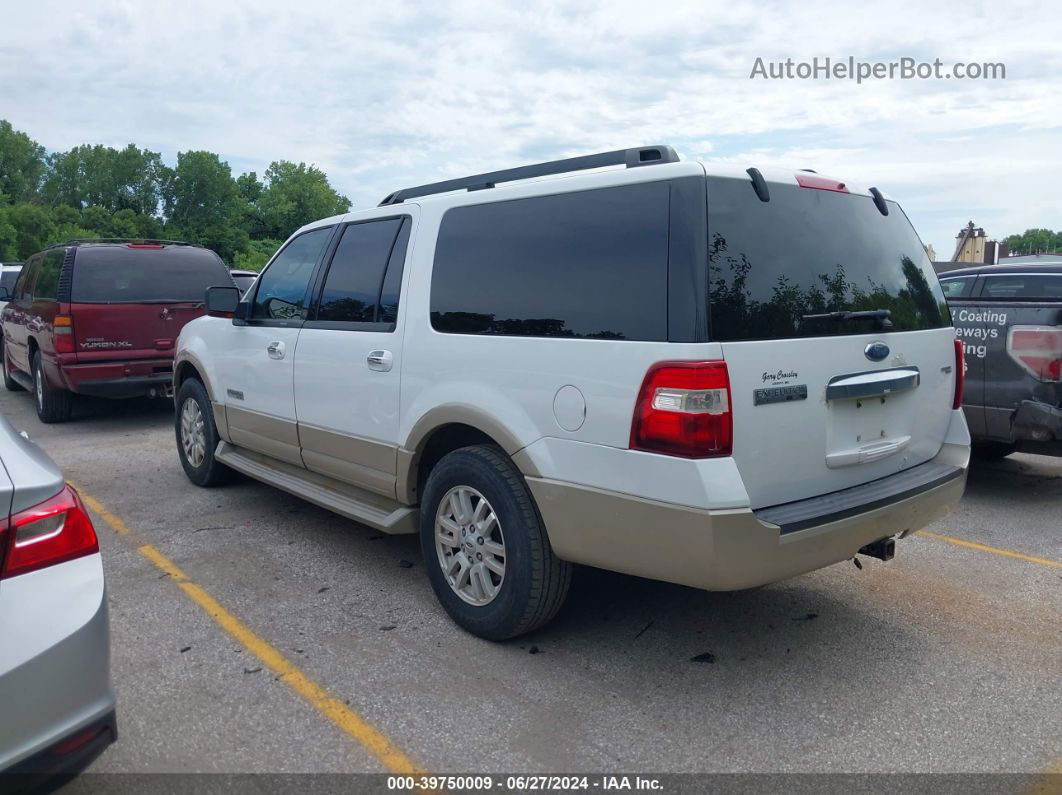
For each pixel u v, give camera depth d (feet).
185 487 21.18
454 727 10.16
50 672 7.30
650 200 10.48
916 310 12.66
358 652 12.10
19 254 293.02
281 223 369.30
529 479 11.34
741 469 9.93
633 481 10.16
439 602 13.89
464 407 12.17
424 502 13.14
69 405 30.66
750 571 9.91
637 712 10.53
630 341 10.23
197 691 10.95
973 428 19.66
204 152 339.98
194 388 20.43
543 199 11.83
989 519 18.93
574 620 13.26
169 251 29.91
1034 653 12.25
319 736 9.95
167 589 14.40
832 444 11.01
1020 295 22.41
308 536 17.28
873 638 12.72
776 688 11.17
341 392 14.88
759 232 10.56
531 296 11.62
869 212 12.51
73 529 7.78
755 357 10.00
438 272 13.17
